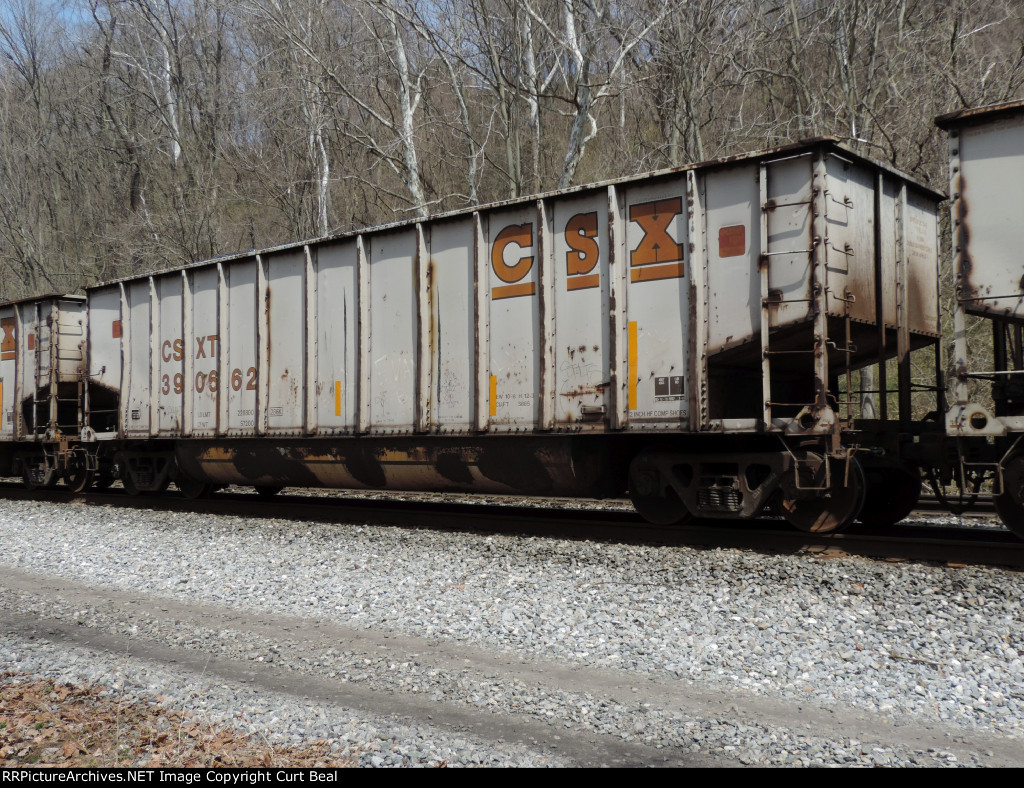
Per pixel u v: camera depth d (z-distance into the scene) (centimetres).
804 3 1845
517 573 780
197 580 840
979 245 715
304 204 2536
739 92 2033
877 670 512
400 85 2202
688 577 730
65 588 838
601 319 927
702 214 862
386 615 685
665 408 877
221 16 2995
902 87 1717
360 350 1145
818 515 853
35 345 1683
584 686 508
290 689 518
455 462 1072
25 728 466
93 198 3466
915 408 1794
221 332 1330
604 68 1939
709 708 468
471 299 1040
